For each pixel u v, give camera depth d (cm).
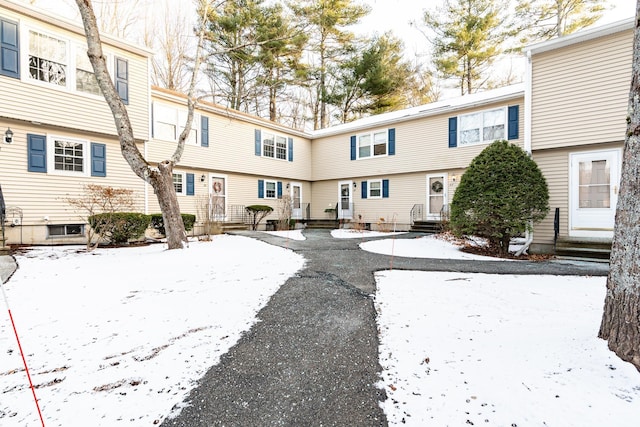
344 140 1714
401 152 1495
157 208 1163
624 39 671
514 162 743
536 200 720
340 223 1694
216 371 243
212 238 1068
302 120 2581
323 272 560
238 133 1477
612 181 700
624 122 671
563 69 741
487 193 747
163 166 771
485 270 571
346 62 2041
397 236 1209
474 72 1920
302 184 1839
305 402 205
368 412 194
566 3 1533
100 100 944
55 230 889
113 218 852
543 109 768
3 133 800
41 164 859
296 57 1948
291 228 1606
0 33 766
